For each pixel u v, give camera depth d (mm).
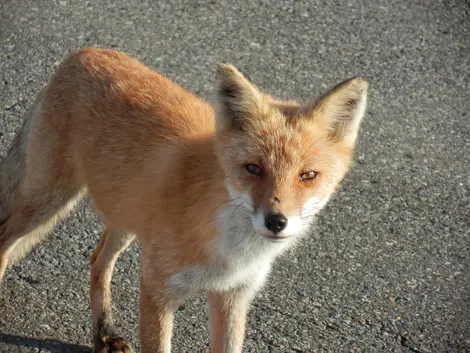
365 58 1956
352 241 1583
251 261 1294
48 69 1852
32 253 1520
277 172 1236
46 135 1394
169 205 1286
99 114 1368
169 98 1374
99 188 1367
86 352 1391
